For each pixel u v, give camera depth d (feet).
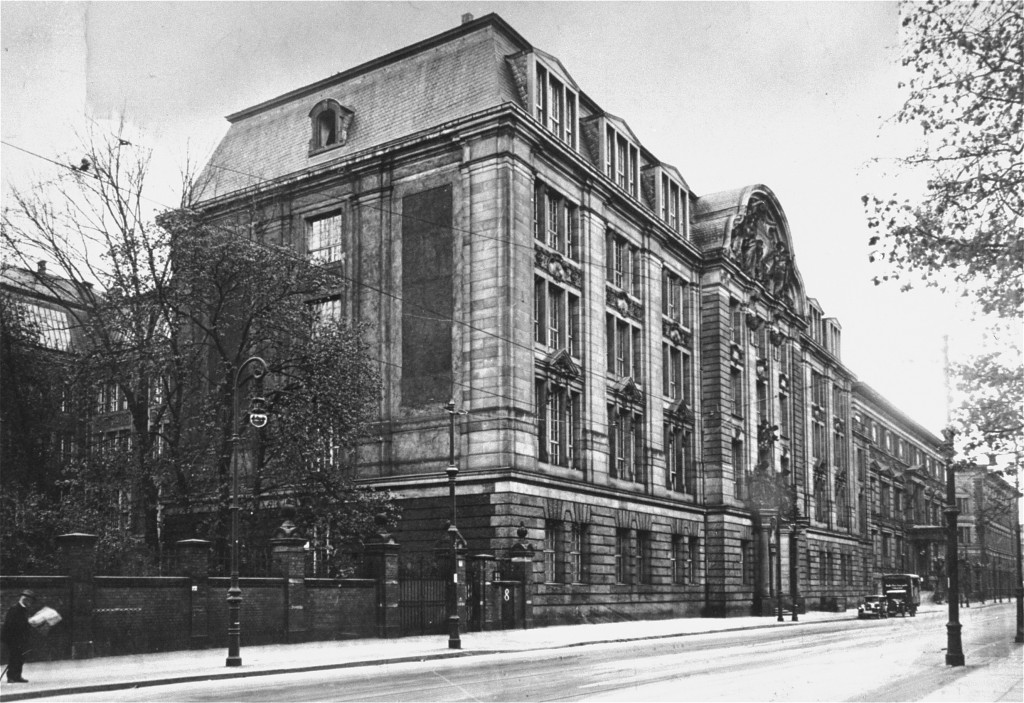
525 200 134.00
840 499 258.37
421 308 136.26
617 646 101.35
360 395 114.83
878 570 283.38
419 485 130.62
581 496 140.56
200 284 113.39
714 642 107.55
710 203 200.85
